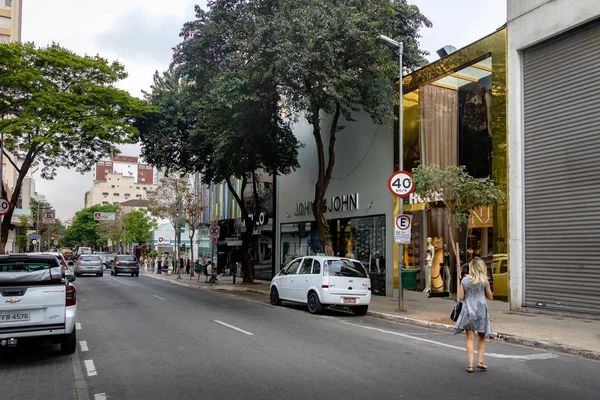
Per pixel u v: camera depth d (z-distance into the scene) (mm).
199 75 20828
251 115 18641
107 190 137875
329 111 17438
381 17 16719
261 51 16047
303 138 26828
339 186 23047
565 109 13250
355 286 14328
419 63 18562
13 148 23156
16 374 7215
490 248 15375
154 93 26469
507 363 8047
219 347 9156
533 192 13992
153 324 12102
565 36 13383
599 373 7453
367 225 20984
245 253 28312
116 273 38875
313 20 15578
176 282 30047
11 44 20203
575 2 12945
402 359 8195
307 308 16250
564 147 13195
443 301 17188
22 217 50906
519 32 14539
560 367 7832
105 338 10125
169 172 29156
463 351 8992
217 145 21656
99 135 20281
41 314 7820
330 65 15594
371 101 17609
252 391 6254
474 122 16375
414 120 18812
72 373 7262
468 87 16656
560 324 11656
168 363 7844
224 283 28953
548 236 13469
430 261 17984
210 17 19875
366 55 16188
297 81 16188
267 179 31359
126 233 69250
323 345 9414
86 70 21391
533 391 6348
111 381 6785
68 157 22766
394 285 19172
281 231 29125
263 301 18688
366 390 6289
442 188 12508
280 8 16875
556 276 13164
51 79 20938
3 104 20406
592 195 12375
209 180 28625
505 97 15008
